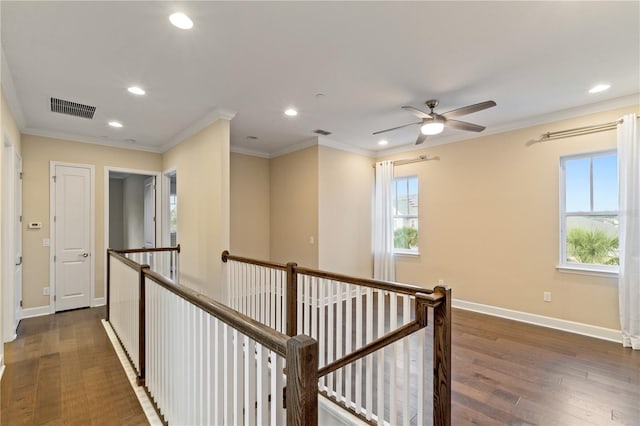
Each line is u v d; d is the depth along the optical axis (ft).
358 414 7.12
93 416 7.04
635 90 10.72
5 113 9.84
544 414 7.16
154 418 6.99
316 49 8.09
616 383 8.47
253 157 19.51
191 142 14.56
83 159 15.75
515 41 7.75
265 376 3.85
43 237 14.48
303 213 17.69
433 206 17.02
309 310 8.75
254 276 11.00
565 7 6.49
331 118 13.53
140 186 21.56
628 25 7.07
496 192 14.64
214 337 4.71
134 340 9.14
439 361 5.55
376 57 8.50
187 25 7.03
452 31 7.32
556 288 12.87
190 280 14.66
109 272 13.29
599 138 11.87
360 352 5.92
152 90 10.48
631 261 10.89
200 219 13.83
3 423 6.74
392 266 18.48
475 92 10.84
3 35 7.28
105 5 6.32
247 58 8.50
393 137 16.60
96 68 8.94
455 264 16.06
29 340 11.29
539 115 13.16
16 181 12.68
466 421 6.91
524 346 10.93
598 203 12.22
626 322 11.00
